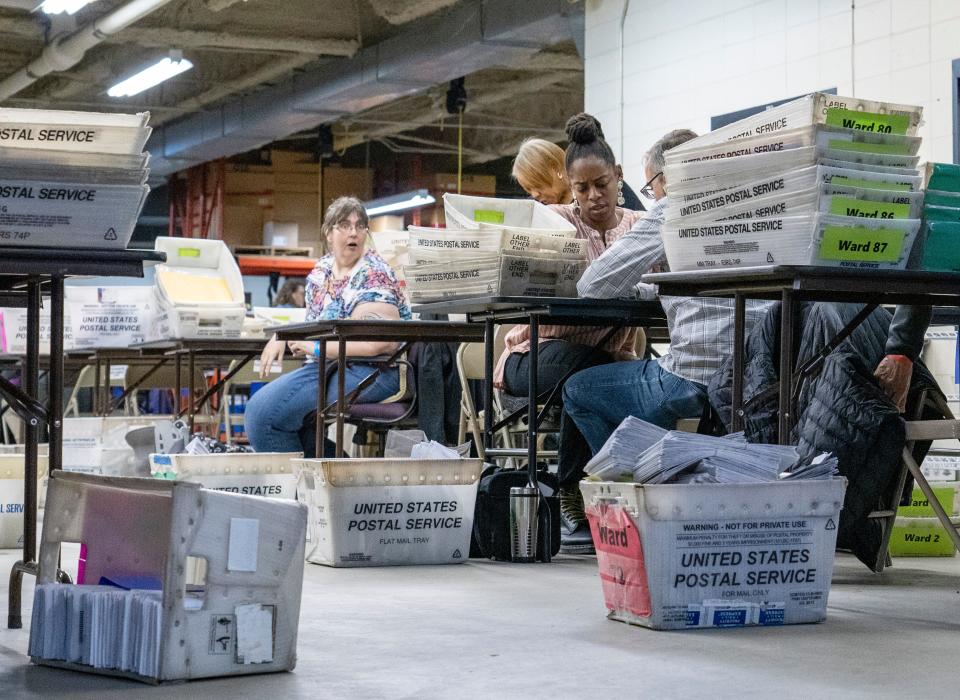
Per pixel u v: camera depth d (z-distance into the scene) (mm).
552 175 4988
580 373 4227
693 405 3941
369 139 17641
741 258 2959
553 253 4191
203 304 6371
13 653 2416
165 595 2125
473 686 2096
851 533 3654
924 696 2006
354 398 4859
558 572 3807
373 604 3084
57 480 2441
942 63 5992
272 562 2223
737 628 2676
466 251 4203
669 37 7688
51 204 2564
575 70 13891
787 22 6840
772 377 3533
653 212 4047
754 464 2711
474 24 10633
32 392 2762
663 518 2617
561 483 4516
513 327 4867
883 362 3578
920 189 2939
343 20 12273
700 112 7465
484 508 4164
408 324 4445
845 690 2053
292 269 16969
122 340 7480
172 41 12078
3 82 13859
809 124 2809
